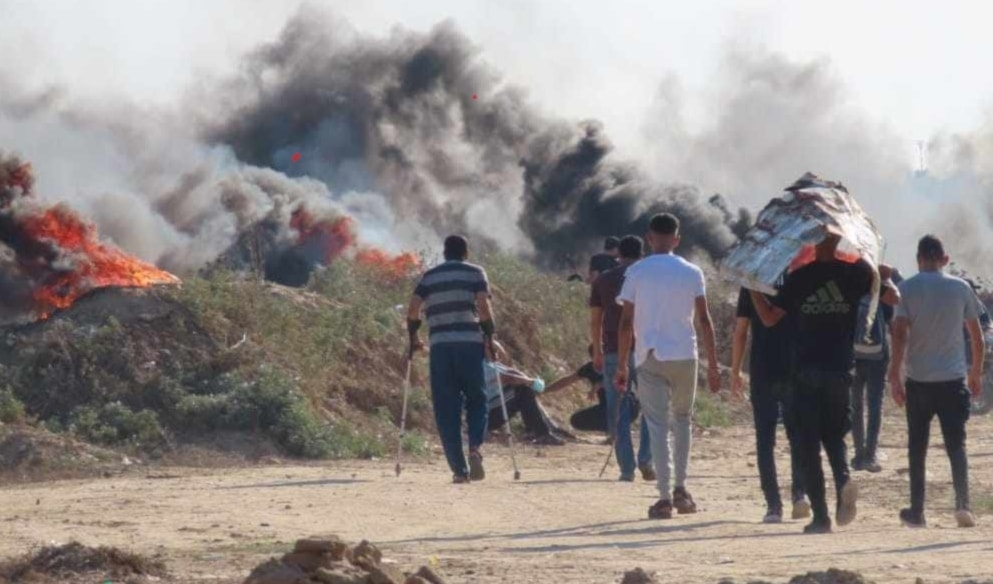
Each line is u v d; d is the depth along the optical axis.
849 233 37.88
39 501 45.00
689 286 41.84
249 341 67.44
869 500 46.50
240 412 62.50
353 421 67.62
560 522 40.25
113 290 68.19
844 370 37.94
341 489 48.03
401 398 71.31
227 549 34.16
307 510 42.34
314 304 75.81
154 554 32.91
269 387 63.72
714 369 42.28
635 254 51.91
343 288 81.56
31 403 61.44
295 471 56.62
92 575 29.64
